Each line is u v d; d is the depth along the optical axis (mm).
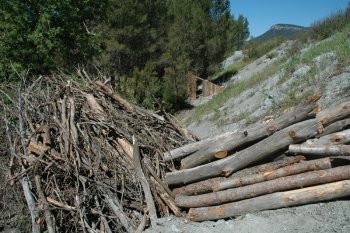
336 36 14242
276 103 11359
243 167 5336
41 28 13039
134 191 5387
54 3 13188
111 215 5266
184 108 23109
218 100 16984
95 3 15047
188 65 26016
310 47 16469
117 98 7145
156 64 26375
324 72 11031
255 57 30641
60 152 5730
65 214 5168
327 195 4648
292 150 5094
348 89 9086
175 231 4871
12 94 7590
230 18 32938
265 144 5180
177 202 5320
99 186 5309
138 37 25406
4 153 6445
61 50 13773
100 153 5605
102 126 6113
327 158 4785
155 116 7199
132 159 5730
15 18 12961
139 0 25422
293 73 12719
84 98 6746
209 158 5613
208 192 5383
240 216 4930
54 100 6602
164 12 28422
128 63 26281
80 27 14289
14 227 5707
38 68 13117
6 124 6516
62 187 5461
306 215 4648
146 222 5102
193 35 27812
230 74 28875
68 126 5848
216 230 4801
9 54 12930
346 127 5270
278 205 4824
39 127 5953
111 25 24531
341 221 4418
